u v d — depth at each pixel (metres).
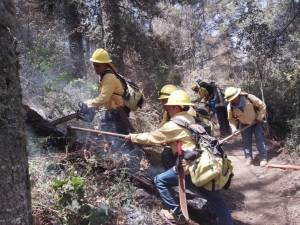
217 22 20.92
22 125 2.83
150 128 8.00
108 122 5.64
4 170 2.68
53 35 8.70
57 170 4.62
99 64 5.47
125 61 12.20
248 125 7.02
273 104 9.18
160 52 13.92
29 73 6.88
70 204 3.87
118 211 4.38
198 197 5.10
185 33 18.86
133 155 5.69
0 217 2.68
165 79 12.45
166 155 5.45
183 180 4.43
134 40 11.88
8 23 2.67
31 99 6.30
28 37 7.92
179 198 4.86
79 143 5.24
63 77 7.68
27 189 2.89
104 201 4.42
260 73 10.49
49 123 5.26
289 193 5.95
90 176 4.74
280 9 11.72
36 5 10.32
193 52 19.05
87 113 5.38
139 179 5.20
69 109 6.95
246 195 6.11
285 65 10.77
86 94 7.95
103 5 11.02
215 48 20.48
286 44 11.07
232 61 18.81
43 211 3.93
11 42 2.72
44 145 5.05
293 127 7.92
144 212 4.64
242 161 7.63
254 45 11.19
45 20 10.20
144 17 11.85
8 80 2.69
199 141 4.36
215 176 4.19
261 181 6.55
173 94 4.61
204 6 21.00
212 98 8.45
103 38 10.97
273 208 5.57
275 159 7.44
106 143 5.49
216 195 4.48
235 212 5.56
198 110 6.12
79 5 10.77
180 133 4.41
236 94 6.91
